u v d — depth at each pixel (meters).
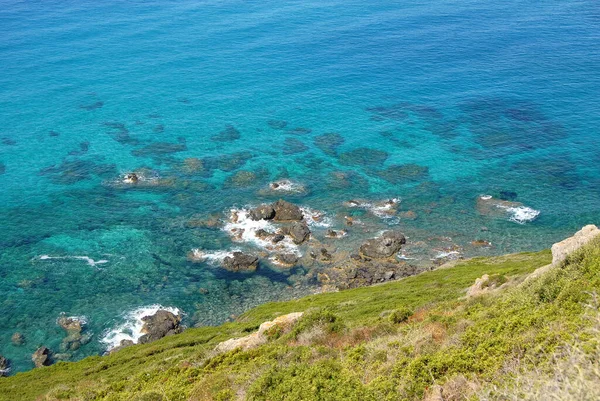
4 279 60.00
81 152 87.19
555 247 33.81
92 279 60.41
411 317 30.02
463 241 66.00
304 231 67.12
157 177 80.44
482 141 88.50
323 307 45.25
